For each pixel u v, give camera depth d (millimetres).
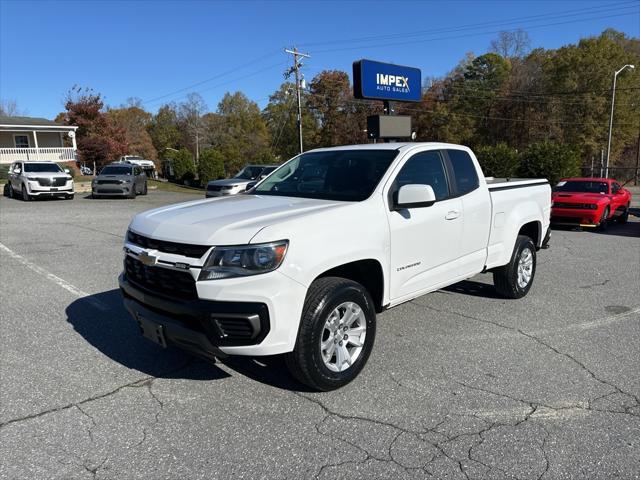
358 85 11023
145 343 4535
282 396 3545
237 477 2652
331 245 3422
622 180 52344
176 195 25594
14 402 3439
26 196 20766
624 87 49469
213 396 3543
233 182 18219
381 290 3955
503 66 59562
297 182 4609
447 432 3082
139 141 76000
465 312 5473
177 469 2721
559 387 3680
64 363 4090
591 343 4559
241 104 90688
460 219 4707
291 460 2803
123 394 3564
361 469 2725
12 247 9594
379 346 4473
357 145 4906
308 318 3305
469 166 5125
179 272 3215
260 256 3080
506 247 5520
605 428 3117
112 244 9961
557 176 25500
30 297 6031
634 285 6773
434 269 4488
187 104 90312
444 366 4047
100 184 22156
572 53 50812
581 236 12039
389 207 3979
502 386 3697
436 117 58781
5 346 4449
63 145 39281
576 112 51344
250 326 3072
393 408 3373
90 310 5512
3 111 71938
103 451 2879
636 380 3799
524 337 4707
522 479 2637
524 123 56719
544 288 6578
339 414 3293
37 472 2682
